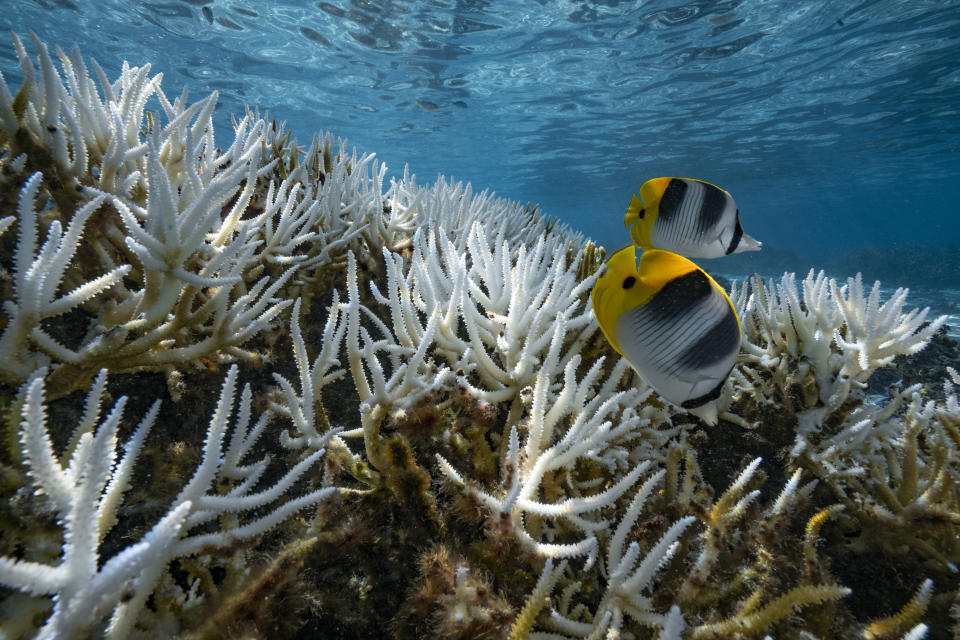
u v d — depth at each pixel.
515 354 0.50
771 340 0.65
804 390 0.61
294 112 4.79
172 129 0.53
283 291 0.62
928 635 0.49
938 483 0.53
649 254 0.33
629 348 0.34
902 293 0.58
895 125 4.87
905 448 0.56
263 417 0.40
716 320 0.32
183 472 0.41
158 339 0.41
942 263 6.11
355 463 0.44
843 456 0.58
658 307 0.33
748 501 0.45
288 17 2.89
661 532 0.46
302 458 0.44
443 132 5.55
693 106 4.31
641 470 0.41
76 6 2.75
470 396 0.45
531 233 1.20
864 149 5.94
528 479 0.41
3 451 0.32
